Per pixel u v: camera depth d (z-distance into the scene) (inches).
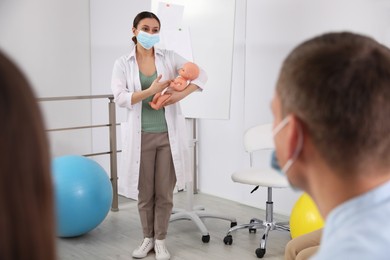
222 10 134.2
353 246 25.4
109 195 132.6
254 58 154.2
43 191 20.4
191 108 143.5
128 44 183.3
